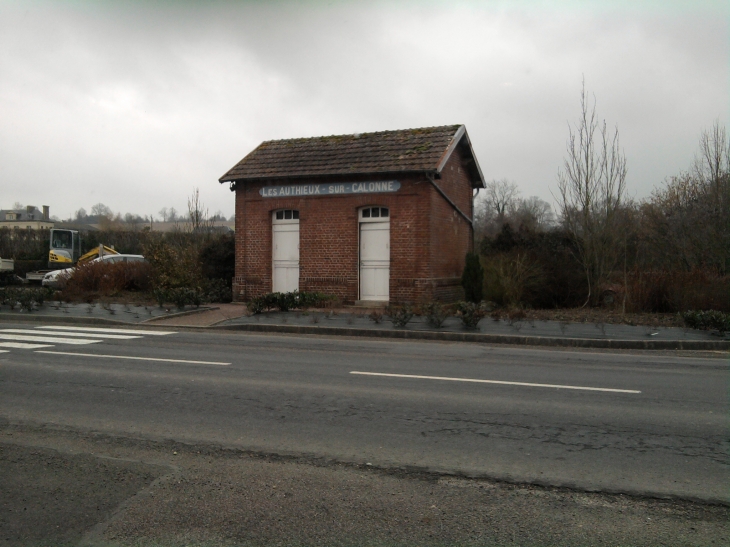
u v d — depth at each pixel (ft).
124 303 61.16
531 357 33.19
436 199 57.62
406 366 29.53
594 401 22.13
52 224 246.47
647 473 14.83
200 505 13.00
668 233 68.85
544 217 176.45
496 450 16.51
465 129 62.75
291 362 30.42
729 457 16.02
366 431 18.25
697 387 24.86
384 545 11.28
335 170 57.93
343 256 58.49
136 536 11.66
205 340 38.99
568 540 11.49
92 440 17.39
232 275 70.18
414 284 55.72
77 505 13.03
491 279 59.62
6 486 14.06
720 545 11.32
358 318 47.96
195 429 18.43
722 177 67.10
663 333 40.52
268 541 11.44
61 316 49.34
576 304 59.72
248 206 62.54
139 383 24.90
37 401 21.83
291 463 15.52
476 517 12.46
